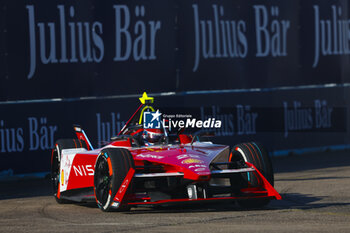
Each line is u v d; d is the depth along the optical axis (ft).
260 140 174.19
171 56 160.76
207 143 97.76
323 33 189.98
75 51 147.02
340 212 84.02
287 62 181.37
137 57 155.74
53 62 143.95
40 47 142.31
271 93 177.27
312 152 185.37
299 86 183.32
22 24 139.95
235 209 87.86
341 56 194.08
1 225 80.69
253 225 74.23
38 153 141.90
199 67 164.96
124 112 153.89
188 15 163.94
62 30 145.28
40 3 142.31
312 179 125.39
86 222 79.92
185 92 162.30
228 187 89.25
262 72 176.04
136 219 80.43
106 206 84.48
